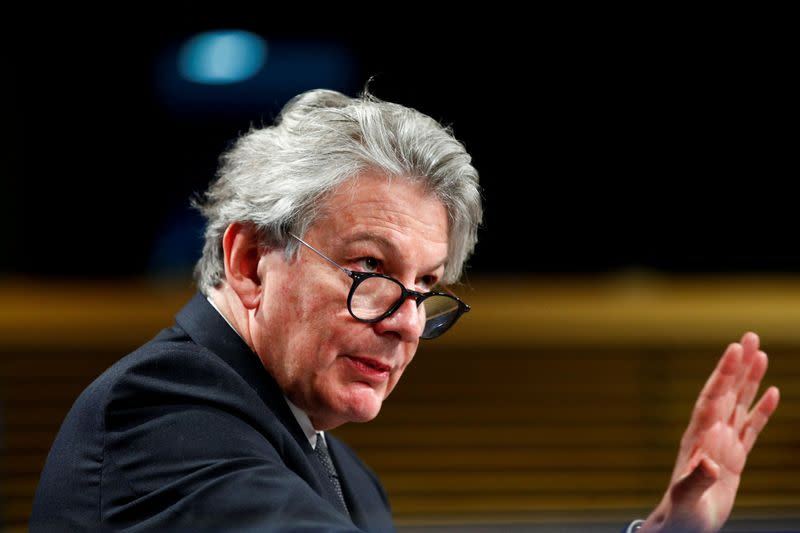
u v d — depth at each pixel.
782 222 21.27
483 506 12.29
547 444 12.45
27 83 20.42
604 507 12.34
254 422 3.68
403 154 3.87
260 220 3.95
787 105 20.81
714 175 21.20
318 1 19.73
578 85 20.47
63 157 20.81
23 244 20.88
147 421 3.61
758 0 20.17
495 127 20.59
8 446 11.99
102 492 3.56
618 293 14.30
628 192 21.17
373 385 4.01
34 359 12.20
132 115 20.69
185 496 3.39
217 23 20.00
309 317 3.91
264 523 3.25
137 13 19.89
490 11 19.86
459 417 12.48
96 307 13.00
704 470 4.25
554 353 12.63
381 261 3.90
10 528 11.66
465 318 12.76
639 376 12.56
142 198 21.00
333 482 4.52
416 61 20.09
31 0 19.70
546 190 20.97
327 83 20.19
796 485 11.97
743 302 13.41
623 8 20.08
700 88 20.81
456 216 4.06
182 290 14.17
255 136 4.21
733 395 4.62
